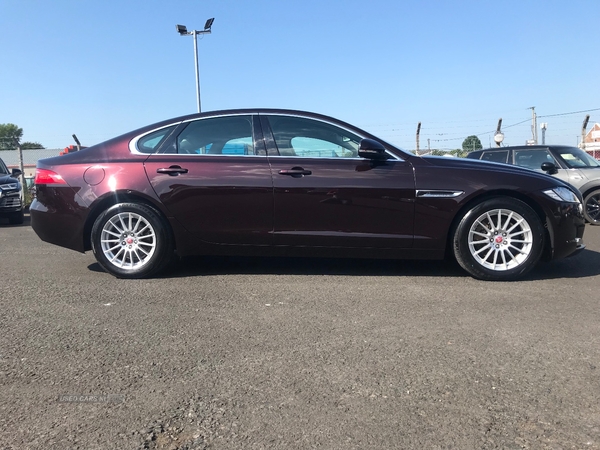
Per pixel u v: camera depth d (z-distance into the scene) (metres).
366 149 4.36
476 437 2.07
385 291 4.18
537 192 4.41
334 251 4.54
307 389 2.48
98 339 3.13
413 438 2.07
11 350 2.96
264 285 4.39
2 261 5.55
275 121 4.71
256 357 2.85
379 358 2.83
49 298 4.00
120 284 4.45
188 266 5.18
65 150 7.44
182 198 4.53
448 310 3.66
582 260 5.48
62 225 4.67
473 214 4.40
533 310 3.66
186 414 2.26
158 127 4.79
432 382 2.54
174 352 2.92
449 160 4.61
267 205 4.50
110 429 2.14
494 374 2.63
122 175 4.57
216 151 4.68
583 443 2.03
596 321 3.42
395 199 4.42
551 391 2.45
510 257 4.51
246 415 2.24
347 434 2.10
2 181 10.01
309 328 3.30
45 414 2.26
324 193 4.45
